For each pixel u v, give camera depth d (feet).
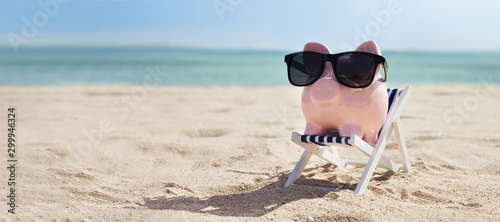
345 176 2.71
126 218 2.12
